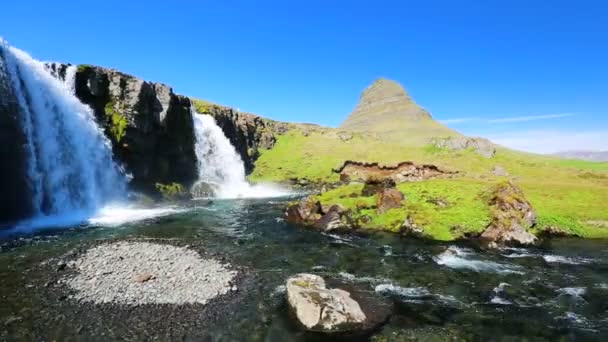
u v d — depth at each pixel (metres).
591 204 46.53
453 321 20.06
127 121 62.50
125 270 25.95
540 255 31.98
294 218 46.56
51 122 51.53
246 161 111.75
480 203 41.28
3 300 21.33
